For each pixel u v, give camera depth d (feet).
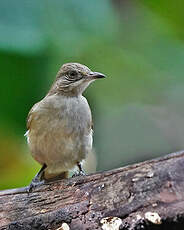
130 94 55.01
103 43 48.60
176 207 29.12
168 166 30.09
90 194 31.71
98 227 30.58
